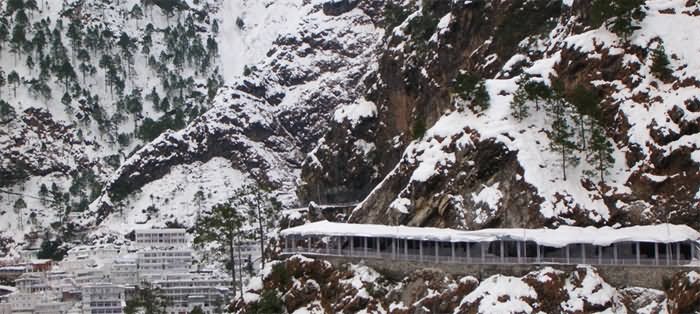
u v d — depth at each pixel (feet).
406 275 635.25
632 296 569.23
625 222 603.67
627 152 631.15
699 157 599.16
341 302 636.89
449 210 654.53
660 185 606.14
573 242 582.76
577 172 631.15
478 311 564.71
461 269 610.65
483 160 652.89
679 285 554.87
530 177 625.82
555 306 562.25
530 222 613.52
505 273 595.06
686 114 616.39
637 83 652.89
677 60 649.61
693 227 589.32
